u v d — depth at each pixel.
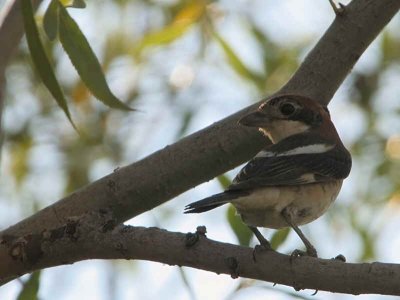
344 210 14.37
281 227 9.29
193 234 7.67
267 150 9.59
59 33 9.06
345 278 7.29
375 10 9.42
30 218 8.74
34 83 14.95
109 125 14.87
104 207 8.91
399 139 14.65
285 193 9.09
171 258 7.66
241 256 7.55
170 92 14.87
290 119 10.03
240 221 9.84
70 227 7.84
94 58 9.09
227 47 14.11
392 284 7.18
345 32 9.52
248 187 8.64
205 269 7.65
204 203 8.27
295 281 7.44
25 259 7.93
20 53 14.70
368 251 14.10
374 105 15.08
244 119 9.24
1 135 10.16
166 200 9.14
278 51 14.95
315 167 9.60
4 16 10.09
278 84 14.59
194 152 9.09
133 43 14.95
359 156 14.74
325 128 10.41
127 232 7.76
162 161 9.04
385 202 14.36
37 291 9.37
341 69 9.65
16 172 14.68
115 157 14.66
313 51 9.77
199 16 13.87
